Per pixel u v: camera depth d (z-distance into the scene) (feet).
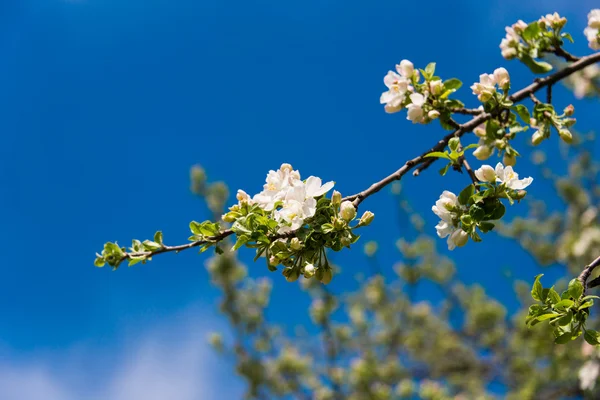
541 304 8.55
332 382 29.14
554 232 34.35
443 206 9.54
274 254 9.00
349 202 8.96
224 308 30.42
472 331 33.94
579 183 32.81
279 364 29.68
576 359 27.12
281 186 9.62
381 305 33.06
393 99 10.90
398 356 32.76
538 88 10.55
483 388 32.27
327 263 9.12
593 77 22.25
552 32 11.31
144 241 10.09
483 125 10.74
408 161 9.74
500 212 9.30
